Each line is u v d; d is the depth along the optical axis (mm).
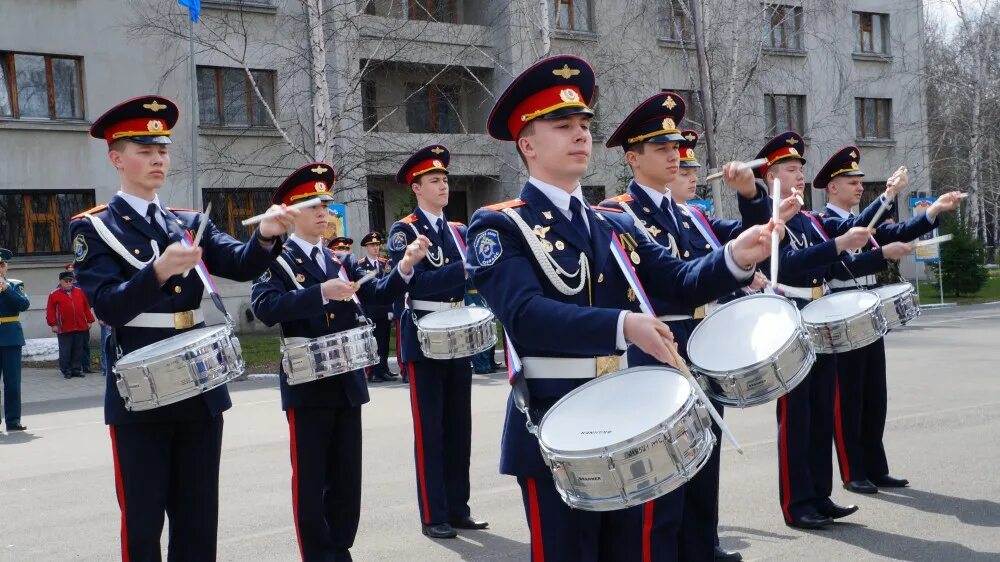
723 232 5910
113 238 4391
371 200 24391
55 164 21000
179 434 4426
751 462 7875
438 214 7344
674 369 3270
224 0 22031
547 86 3424
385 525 6527
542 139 3439
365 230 23266
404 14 24188
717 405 4957
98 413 12711
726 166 4316
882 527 5949
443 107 26375
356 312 5605
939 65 35031
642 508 3510
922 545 5539
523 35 24391
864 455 6941
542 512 3373
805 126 29797
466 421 6582
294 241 5695
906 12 32719
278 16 22609
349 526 5488
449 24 24250
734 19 23031
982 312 23594
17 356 11469
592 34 25156
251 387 14977
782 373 4000
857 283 6859
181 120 21953
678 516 3932
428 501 6270
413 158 7281
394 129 25547
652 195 5316
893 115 32656
